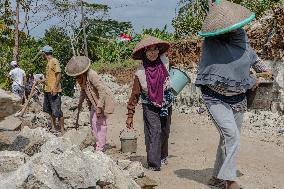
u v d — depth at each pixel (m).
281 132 10.41
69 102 14.38
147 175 6.57
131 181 5.26
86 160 4.76
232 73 5.61
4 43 15.70
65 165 4.54
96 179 4.82
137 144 8.97
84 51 38.78
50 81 10.12
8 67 15.41
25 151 6.12
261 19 14.60
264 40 13.28
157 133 6.82
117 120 12.96
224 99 5.71
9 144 6.55
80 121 11.17
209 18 5.66
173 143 9.12
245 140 9.52
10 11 17.22
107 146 8.75
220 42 5.68
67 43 41.06
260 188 6.14
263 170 7.04
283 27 12.59
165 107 6.84
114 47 34.12
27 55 24.77
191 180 6.35
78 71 7.35
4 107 5.69
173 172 6.78
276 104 12.57
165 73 6.80
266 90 6.08
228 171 5.62
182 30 24.66
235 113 5.82
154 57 6.72
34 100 13.70
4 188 4.28
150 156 6.84
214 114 5.71
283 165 7.38
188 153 8.14
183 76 6.98
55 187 4.41
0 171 5.02
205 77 5.66
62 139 4.92
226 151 5.66
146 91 6.76
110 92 7.51
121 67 27.75
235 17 5.55
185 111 14.28
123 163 6.11
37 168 4.46
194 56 16.62
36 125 10.46
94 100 7.50
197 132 10.46
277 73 12.59
